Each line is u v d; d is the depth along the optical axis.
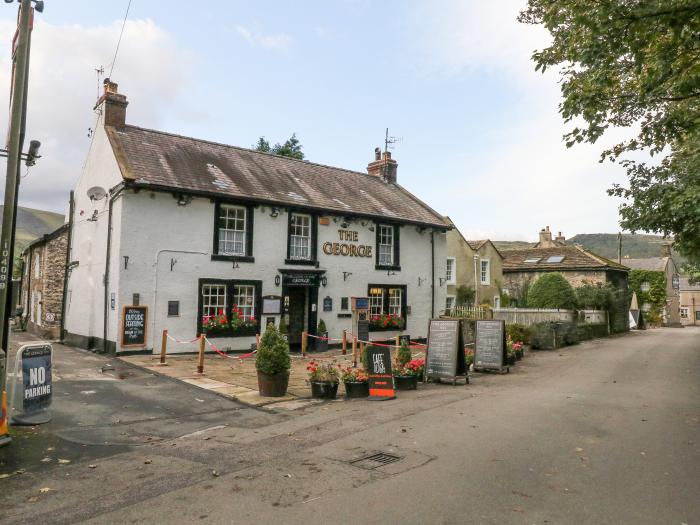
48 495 5.20
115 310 15.36
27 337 23.05
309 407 9.58
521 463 6.16
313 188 21.08
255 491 5.29
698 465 6.10
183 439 7.38
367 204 22.11
